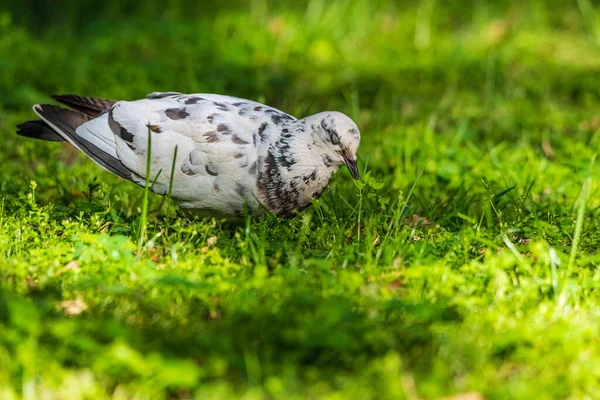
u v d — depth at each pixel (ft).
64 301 27.86
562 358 24.76
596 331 26.21
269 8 82.17
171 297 28.17
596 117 54.80
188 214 35.22
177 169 33.09
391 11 81.15
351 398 22.84
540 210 38.55
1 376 23.07
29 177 42.39
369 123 54.54
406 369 24.53
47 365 23.32
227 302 27.84
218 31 75.61
